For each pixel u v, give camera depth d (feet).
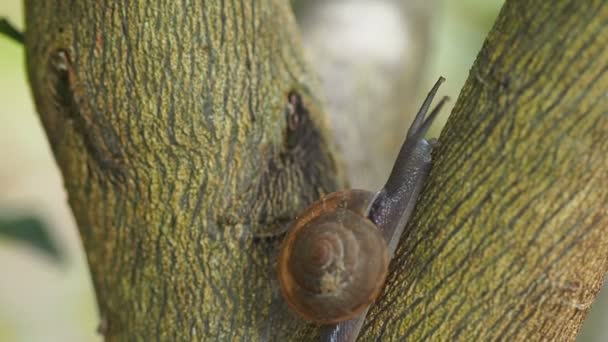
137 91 1.00
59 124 1.03
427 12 1.51
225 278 1.01
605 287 1.53
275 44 1.05
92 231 1.04
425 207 0.94
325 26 1.43
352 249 0.98
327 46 1.41
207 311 1.01
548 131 0.89
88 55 1.00
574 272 0.90
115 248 1.03
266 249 1.02
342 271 0.97
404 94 1.42
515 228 0.90
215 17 1.00
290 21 1.08
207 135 1.01
